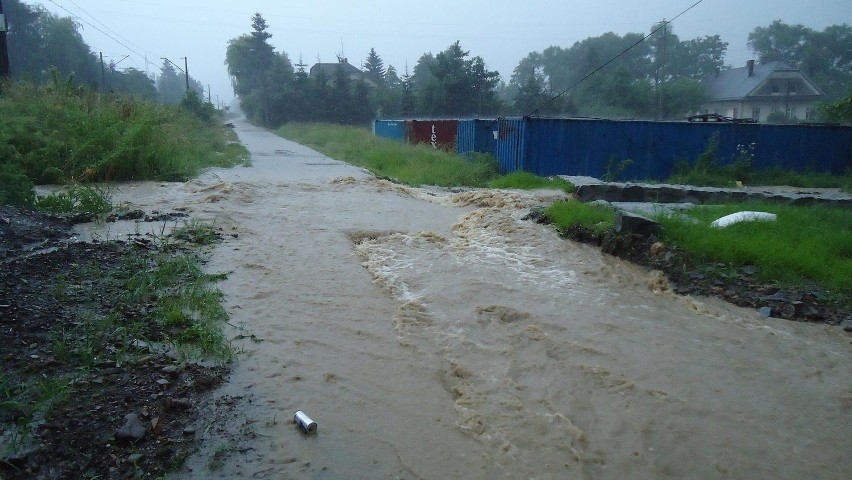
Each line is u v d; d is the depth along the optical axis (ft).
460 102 152.46
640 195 39.47
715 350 17.84
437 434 13.09
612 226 28.09
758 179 67.97
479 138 68.33
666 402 14.74
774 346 18.19
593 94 139.74
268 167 63.52
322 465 11.80
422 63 221.25
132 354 15.51
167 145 51.70
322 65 241.96
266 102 213.25
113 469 11.25
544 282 23.50
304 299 20.67
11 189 29.66
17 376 13.80
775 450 12.96
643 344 18.04
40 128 46.39
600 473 12.03
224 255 25.08
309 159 77.66
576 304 21.24
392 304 20.63
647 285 23.43
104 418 12.63
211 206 35.32
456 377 15.75
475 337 18.22
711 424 13.87
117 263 22.34
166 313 17.93
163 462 11.57
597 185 39.60
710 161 67.41
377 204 38.88
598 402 14.66
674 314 20.70
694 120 76.95
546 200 38.75
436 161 63.26
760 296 21.63
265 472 11.50
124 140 46.55
